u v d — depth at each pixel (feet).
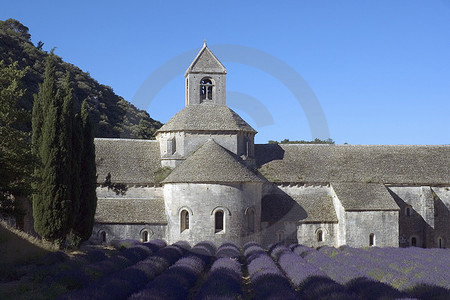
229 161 173.78
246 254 127.03
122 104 326.65
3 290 85.30
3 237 128.57
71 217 146.10
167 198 176.35
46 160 142.92
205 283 81.25
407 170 209.36
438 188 208.13
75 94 316.40
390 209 187.73
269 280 85.66
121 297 75.46
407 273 110.63
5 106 113.70
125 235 176.86
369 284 88.12
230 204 166.40
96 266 102.63
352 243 184.96
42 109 148.05
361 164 209.77
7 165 110.83
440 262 133.59
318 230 188.75
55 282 85.61
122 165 194.90
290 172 200.85
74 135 150.30
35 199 142.92
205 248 136.98
